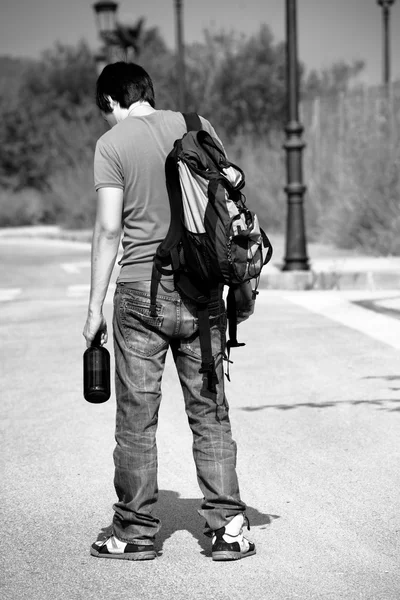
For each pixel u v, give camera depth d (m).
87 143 110.75
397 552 13.46
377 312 35.84
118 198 12.76
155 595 12.21
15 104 152.25
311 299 39.84
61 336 32.62
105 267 12.84
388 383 24.17
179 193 12.59
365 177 60.75
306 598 11.98
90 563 13.35
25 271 56.78
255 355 28.05
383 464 17.64
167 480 17.08
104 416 21.89
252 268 12.46
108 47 76.69
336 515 15.02
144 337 12.89
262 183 75.88
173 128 13.04
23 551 13.86
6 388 24.95
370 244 57.53
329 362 26.88
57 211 112.38
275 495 16.06
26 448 19.38
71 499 16.19
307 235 65.69
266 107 140.50
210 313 12.87
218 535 13.21
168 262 12.66
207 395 13.06
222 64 141.75
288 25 43.47
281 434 19.84
